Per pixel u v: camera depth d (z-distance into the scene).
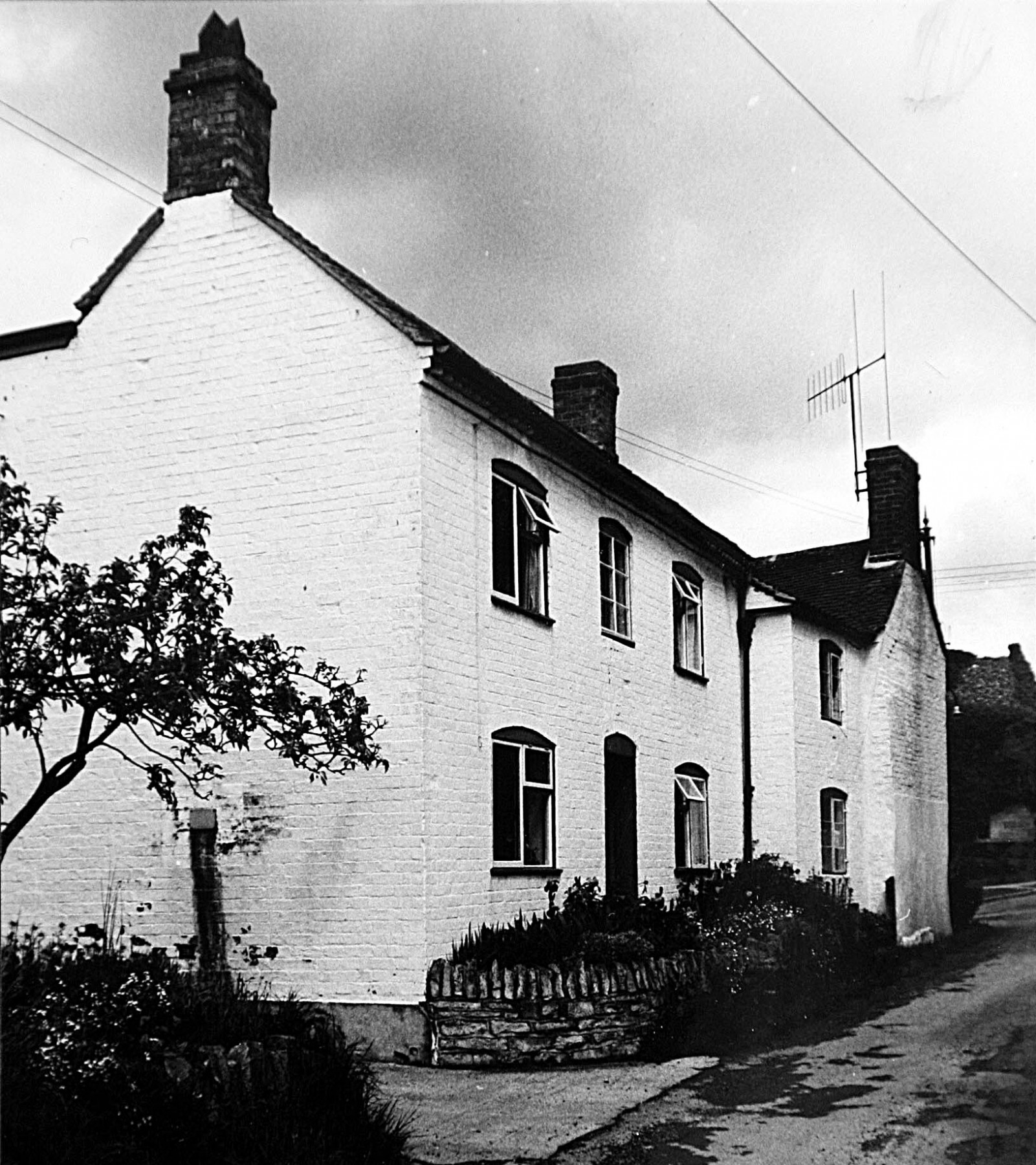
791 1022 15.13
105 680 9.81
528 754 15.53
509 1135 9.66
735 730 22.38
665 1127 9.88
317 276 14.27
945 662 30.30
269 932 13.49
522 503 15.81
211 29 15.10
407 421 13.68
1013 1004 16.72
